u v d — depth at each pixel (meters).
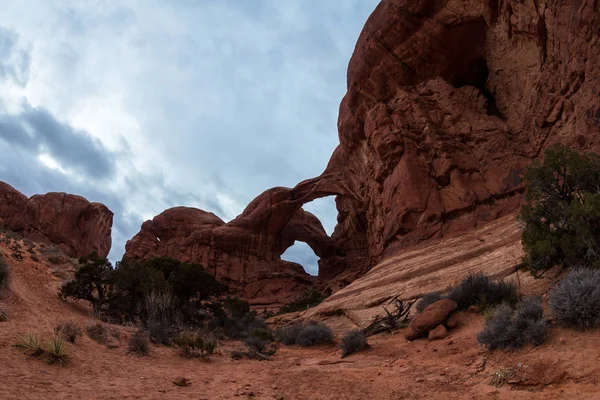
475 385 6.89
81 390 6.58
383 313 18.28
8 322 11.45
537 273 12.51
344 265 51.25
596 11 17.98
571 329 7.67
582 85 19.34
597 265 9.55
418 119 29.84
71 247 53.88
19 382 6.43
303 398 7.14
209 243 53.59
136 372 8.99
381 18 32.47
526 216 12.34
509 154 25.50
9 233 31.84
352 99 36.19
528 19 23.56
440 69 31.70
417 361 9.63
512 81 27.44
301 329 18.03
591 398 5.32
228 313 30.03
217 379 9.01
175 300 22.16
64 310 17.80
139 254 57.19
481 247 19.44
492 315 10.14
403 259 23.94
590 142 18.23
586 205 10.35
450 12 29.39
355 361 11.37
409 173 27.72
